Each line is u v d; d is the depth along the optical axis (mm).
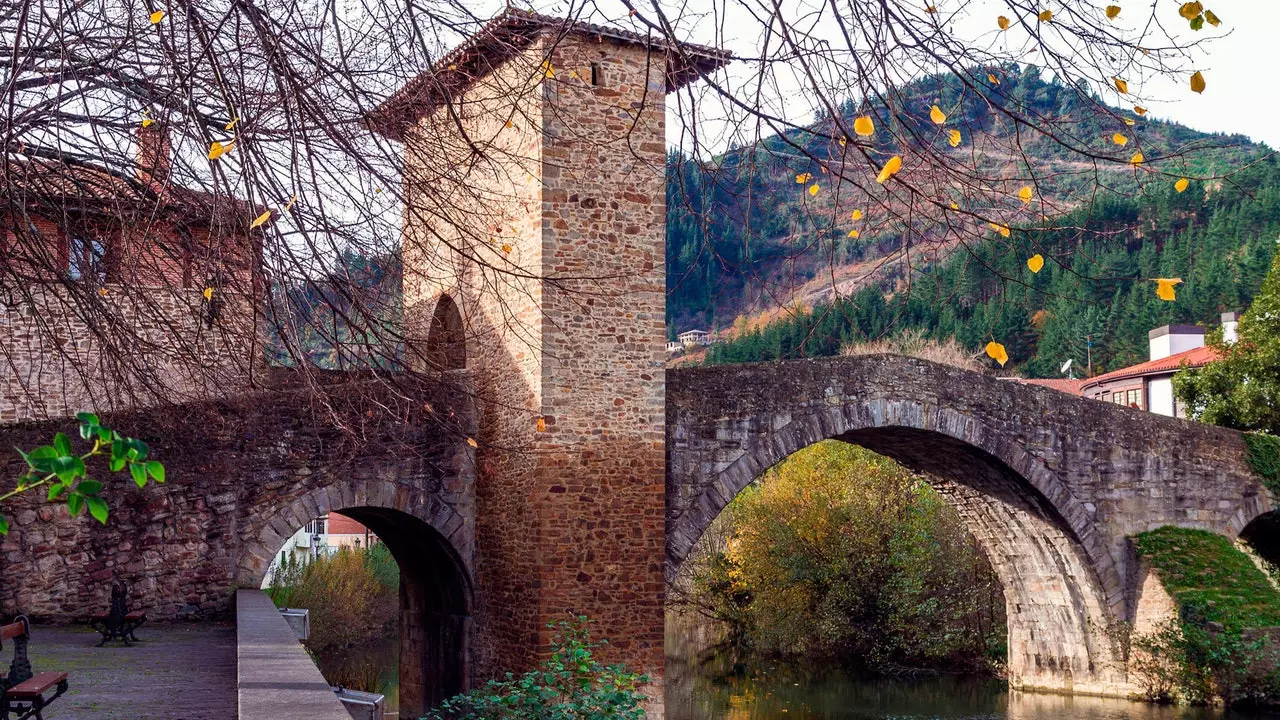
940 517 29141
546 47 6391
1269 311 29422
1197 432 24750
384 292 6996
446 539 18391
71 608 15203
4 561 14914
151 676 10242
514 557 17578
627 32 5141
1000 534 25828
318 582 32625
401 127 6738
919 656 29359
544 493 17000
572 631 12758
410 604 21688
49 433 15125
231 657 11727
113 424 14531
